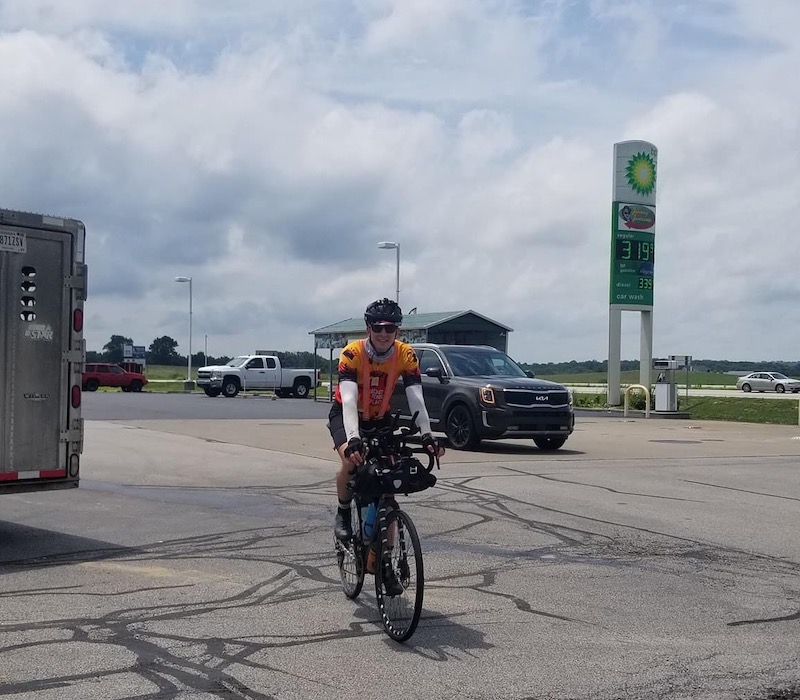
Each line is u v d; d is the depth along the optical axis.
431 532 9.77
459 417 18.12
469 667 5.59
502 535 9.65
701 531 9.98
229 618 6.57
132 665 5.55
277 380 47.19
